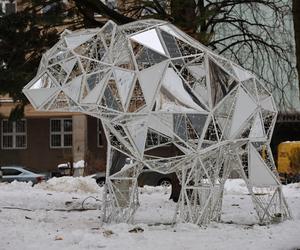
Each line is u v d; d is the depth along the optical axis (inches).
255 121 482.9
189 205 458.9
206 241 383.9
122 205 484.1
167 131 449.1
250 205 677.9
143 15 792.3
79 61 457.1
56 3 749.3
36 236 413.7
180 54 454.0
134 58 439.2
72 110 472.4
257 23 818.8
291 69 824.9
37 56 745.6
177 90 445.1
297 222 466.0
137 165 463.2
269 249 351.9
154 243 375.2
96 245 369.7
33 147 1857.8
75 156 1733.5
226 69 465.7
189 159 453.1
